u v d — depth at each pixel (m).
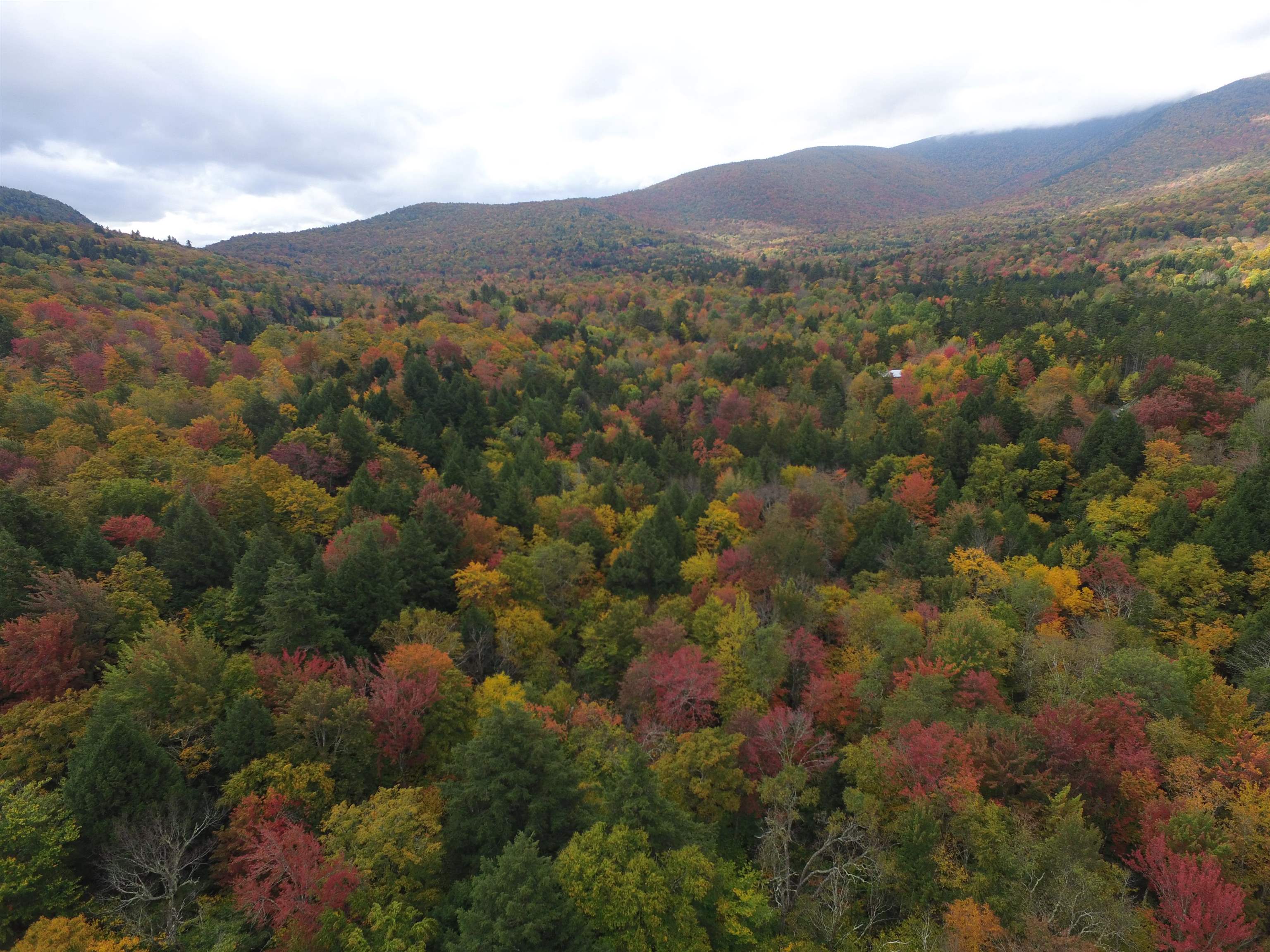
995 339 130.50
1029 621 50.25
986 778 34.03
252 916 25.92
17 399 72.62
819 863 35.72
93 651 37.94
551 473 84.06
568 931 24.95
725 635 47.88
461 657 46.66
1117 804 33.38
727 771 36.56
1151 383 85.31
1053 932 26.19
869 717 41.53
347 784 32.78
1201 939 25.19
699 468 91.38
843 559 68.38
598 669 50.72
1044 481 73.25
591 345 161.38
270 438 78.62
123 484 58.03
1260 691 39.69
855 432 99.88
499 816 29.48
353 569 47.97
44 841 24.81
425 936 24.97
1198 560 51.78
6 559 39.25
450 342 137.62
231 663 36.50
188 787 30.27
